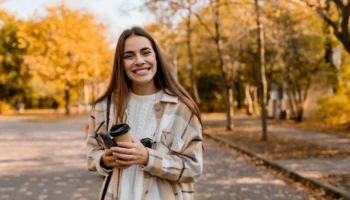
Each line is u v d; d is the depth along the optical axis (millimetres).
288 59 20344
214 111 37906
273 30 13414
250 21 13938
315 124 20328
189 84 37438
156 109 1891
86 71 32500
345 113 18203
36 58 31844
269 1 10133
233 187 6965
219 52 18203
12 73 41375
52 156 11312
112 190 1837
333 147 11430
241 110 38844
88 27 32688
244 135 15875
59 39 31109
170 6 15141
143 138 1809
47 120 29531
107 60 36812
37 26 31766
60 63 31781
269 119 26609
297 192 6492
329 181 6742
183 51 32188
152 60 1902
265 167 8984
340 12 6926
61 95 41938
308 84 21328
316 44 18500
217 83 36375
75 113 40938
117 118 1910
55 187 7238
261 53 13625
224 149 12406
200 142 1884
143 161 1691
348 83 18578
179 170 1750
